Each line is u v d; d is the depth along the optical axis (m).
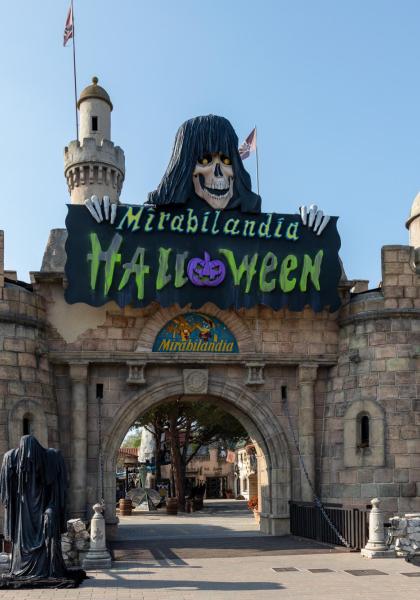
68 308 27.36
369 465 26.08
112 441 27.14
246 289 27.05
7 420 24.59
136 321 27.62
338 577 17.70
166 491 61.03
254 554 22.16
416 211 32.50
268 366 28.42
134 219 26.78
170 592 15.70
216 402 29.62
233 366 28.25
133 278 26.52
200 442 56.19
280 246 27.69
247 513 48.97
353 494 26.23
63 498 17.23
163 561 20.89
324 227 27.98
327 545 23.77
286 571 18.73
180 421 53.22
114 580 17.38
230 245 27.34
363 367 27.14
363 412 26.75
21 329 25.64
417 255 28.36
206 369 28.00
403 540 21.22
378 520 21.34
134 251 26.64
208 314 27.98
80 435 26.58
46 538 16.72
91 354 26.91
